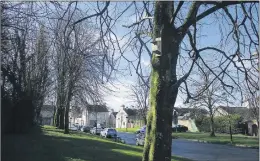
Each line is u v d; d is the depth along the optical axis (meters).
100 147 24.77
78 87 39.75
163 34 9.17
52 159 17.22
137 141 39.00
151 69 9.52
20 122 26.97
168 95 9.22
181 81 9.19
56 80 36.72
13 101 26.16
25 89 27.19
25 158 16.91
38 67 28.67
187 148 43.28
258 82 10.37
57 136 31.39
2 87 22.17
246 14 10.33
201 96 10.99
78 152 20.38
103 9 9.17
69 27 9.51
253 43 10.59
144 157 9.34
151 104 9.38
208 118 76.69
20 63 22.00
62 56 10.90
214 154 36.28
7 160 16.19
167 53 9.16
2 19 13.97
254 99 10.77
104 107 50.44
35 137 26.45
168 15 9.23
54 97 47.12
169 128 9.30
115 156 20.31
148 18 9.47
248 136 68.81
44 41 14.55
